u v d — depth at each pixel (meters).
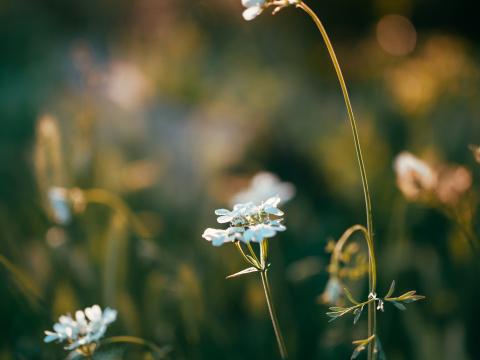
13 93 1.27
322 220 0.78
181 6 2.27
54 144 0.53
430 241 0.63
